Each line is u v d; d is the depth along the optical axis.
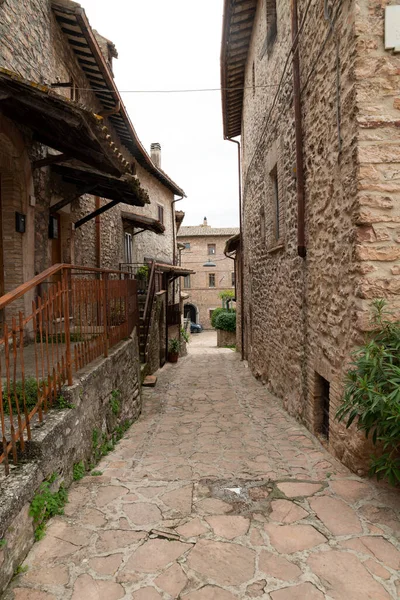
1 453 2.56
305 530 2.50
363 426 2.91
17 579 2.07
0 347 5.12
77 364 3.86
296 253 5.36
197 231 36.47
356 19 3.11
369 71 3.12
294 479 3.29
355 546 2.34
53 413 3.08
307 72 4.60
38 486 2.52
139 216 12.11
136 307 7.55
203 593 1.96
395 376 2.63
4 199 5.31
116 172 5.78
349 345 3.43
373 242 3.14
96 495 2.98
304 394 5.09
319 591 1.98
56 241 7.36
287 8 5.45
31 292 5.75
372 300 3.14
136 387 6.27
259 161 8.49
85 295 4.19
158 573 2.11
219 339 23.91
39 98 4.08
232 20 8.12
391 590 1.98
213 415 6.25
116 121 10.58
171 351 13.90
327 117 3.92
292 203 5.53
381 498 2.89
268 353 7.94
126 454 4.20
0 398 2.33
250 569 2.14
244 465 3.74
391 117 3.12
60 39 6.91
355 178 3.20
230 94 11.23
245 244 12.30
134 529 2.52
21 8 5.25
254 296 9.85
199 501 2.90
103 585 2.03
